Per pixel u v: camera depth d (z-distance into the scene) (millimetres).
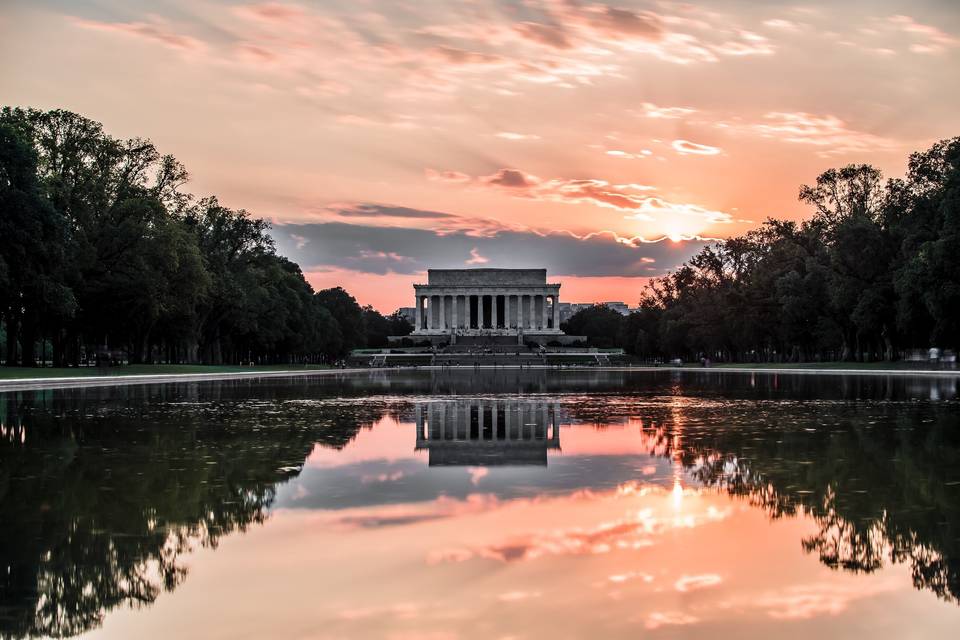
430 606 12250
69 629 11477
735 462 24516
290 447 28656
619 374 121625
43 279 74312
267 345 149500
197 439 30953
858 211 108688
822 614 11898
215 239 122750
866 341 121625
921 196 93188
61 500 19406
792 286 112750
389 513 17984
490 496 19781
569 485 21094
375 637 11094
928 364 96188
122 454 26828
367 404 50062
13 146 71688
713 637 11102
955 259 76562
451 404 50250
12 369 82250
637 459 25391
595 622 11609
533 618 11750
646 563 14266
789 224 122250
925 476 21891
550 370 148500
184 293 99625
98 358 102438
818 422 35719
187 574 13797
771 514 17688
